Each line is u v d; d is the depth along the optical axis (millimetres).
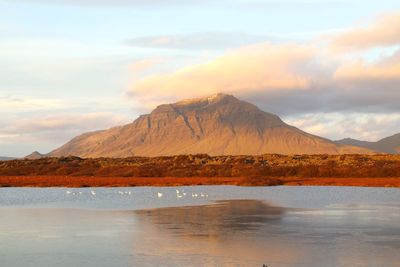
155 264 22016
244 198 60438
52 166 138500
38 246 26141
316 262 22125
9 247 25922
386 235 29125
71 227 32906
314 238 28141
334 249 24906
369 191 74500
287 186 91312
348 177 115438
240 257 23172
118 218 38219
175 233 30188
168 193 71812
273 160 149500
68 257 23500
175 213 41750
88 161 152250
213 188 85688
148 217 38781
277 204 50688
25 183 98375
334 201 54406
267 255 23625
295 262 22188
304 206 48094
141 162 151125
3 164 142375
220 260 22625
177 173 125250
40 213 42281
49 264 22266
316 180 104062
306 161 144750
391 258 22875
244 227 32656
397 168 118875
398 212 41812
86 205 50812
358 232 30266
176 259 22906
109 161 153875
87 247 25797
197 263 22125
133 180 107750
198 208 46406
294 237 28500
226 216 39125
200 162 146750
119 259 23016
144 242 27078
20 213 42281
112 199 59875
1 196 65688
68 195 67875
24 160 150375
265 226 33094
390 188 83812
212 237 28641
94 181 104750
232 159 148750
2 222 35781
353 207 46656
